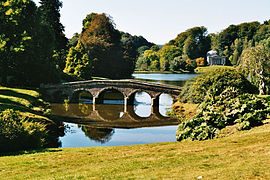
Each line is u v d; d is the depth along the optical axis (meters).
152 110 40.16
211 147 11.48
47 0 67.38
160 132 26.75
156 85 42.34
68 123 30.44
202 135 15.36
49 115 30.84
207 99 18.05
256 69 38.34
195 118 17.25
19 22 37.44
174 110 37.78
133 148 13.57
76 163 10.99
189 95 38.25
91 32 76.44
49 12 66.94
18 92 37.66
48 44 47.78
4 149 14.48
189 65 138.50
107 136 25.08
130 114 37.03
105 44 72.44
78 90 45.94
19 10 30.48
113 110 40.00
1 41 27.83
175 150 11.84
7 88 39.03
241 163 8.44
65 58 69.19
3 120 15.15
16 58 40.66
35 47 44.69
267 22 139.38
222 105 16.72
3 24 32.34
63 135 25.23
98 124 30.50
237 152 9.97
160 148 12.65
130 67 81.12
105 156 11.94
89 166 10.31
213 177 7.36
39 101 37.72
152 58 166.25
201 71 133.00
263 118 15.02
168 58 154.50
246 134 13.63
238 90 18.23
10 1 28.44
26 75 45.72
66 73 59.94
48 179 8.69
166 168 8.99
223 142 12.21
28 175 9.47
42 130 17.33
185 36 165.75
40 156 12.66
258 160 8.47
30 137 15.64
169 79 95.44
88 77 62.81
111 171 9.22
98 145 22.05
